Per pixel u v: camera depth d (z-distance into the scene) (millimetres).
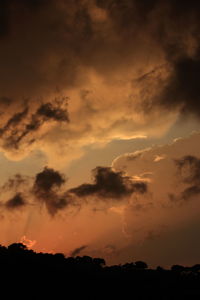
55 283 69375
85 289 68312
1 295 60781
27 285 66562
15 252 87375
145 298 65688
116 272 83312
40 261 83250
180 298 66062
